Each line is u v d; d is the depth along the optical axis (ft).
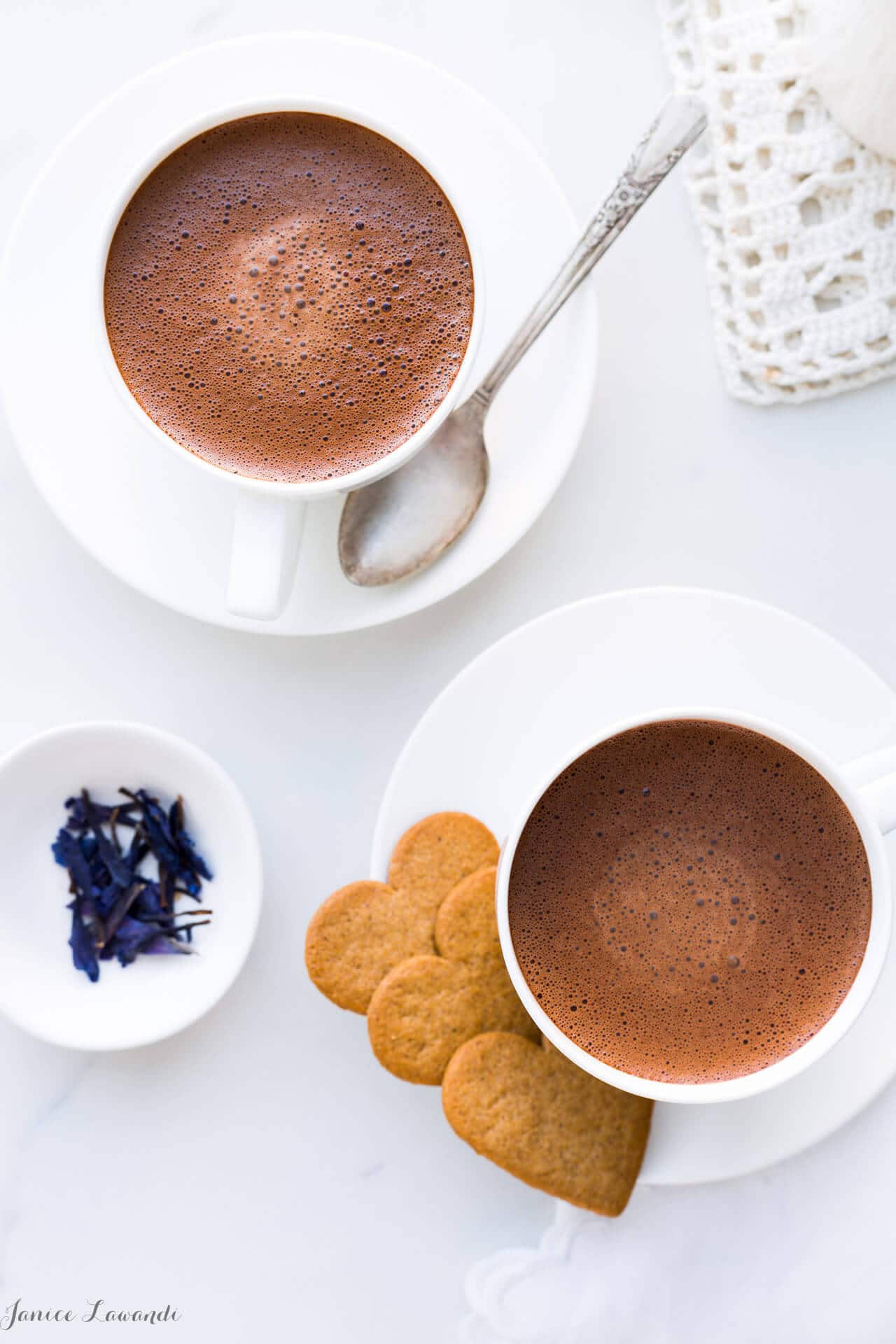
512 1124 1.79
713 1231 1.93
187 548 1.84
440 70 1.79
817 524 1.94
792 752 1.72
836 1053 1.79
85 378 1.83
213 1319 1.97
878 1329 1.91
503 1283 1.93
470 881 1.80
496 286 1.82
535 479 1.83
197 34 1.90
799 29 1.85
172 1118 1.97
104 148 1.80
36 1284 1.97
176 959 1.92
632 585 1.95
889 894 1.67
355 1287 1.97
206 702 1.97
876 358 1.88
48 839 1.94
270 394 1.72
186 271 1.71
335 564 1.85
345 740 1.96
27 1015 1.89
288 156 1.70
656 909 1.73
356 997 1.80
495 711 1.80
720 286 1.90
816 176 1.85
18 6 1.90
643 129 1.91
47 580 1.96
